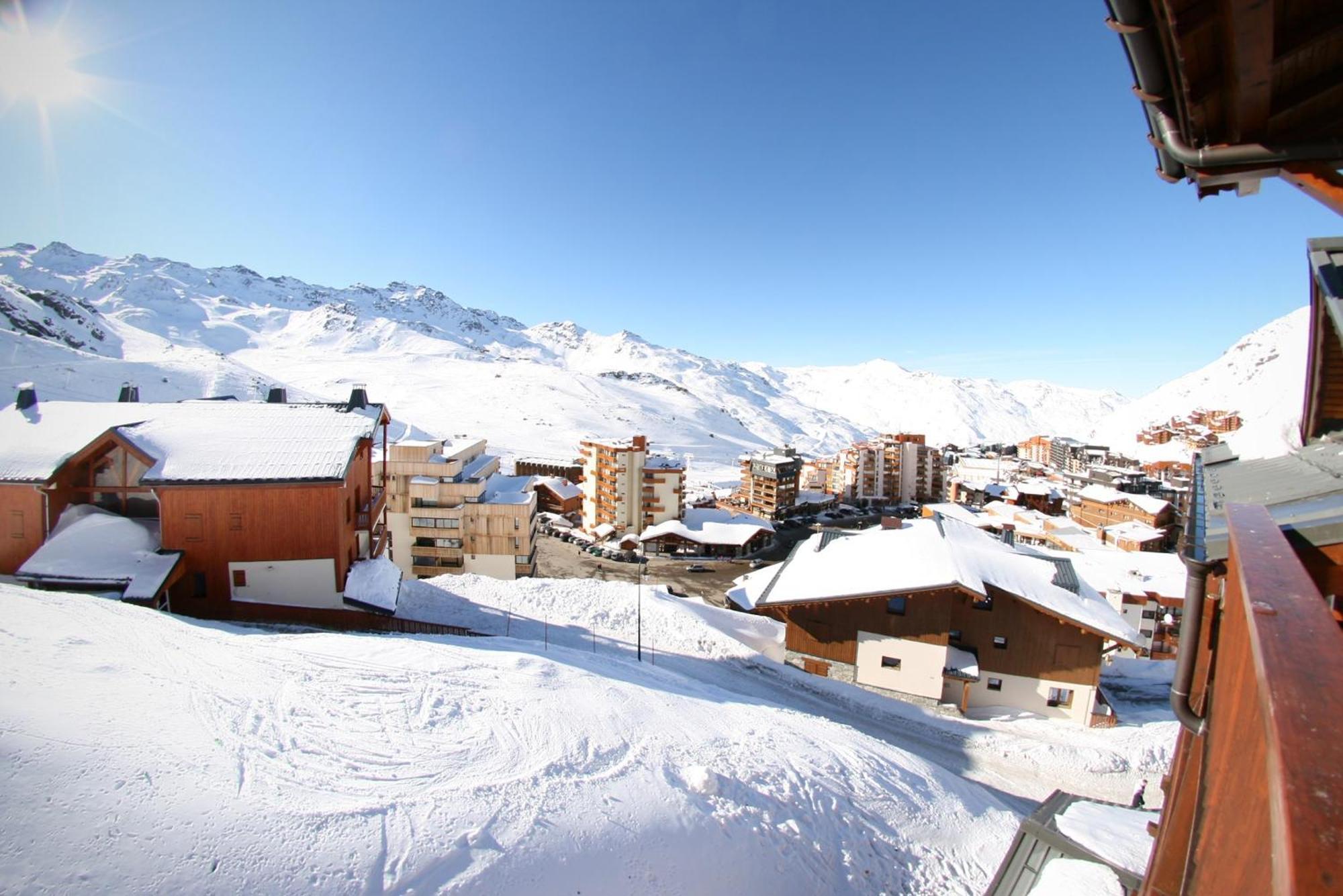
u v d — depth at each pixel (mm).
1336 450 7836
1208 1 3115
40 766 9750
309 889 9250
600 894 10945
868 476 129875
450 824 11125
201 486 24781
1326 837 1095
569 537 86688
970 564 28781
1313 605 2332
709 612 37812
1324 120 3848
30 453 25891
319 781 11430
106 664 13633
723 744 16703
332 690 14844
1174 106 4152
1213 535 5449
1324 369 9836
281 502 25797
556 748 14195
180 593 25172
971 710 27172
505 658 19156
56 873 8359
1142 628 41781
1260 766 2777
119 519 25562
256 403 30688
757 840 13484
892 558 29641
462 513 55969
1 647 13547
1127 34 3605
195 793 10234
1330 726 1515
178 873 8852
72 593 20078
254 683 14305
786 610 29844
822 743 18562
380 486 35188
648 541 80875
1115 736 25141
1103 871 10844
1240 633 3582
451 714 14844
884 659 27812
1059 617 26219
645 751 15125
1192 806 5594
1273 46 3195
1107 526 81125
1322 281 5637
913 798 16953
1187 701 5715
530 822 11695
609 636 30938
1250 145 4035
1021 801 20859
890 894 13766
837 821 15078
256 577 25703
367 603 26594
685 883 11805
